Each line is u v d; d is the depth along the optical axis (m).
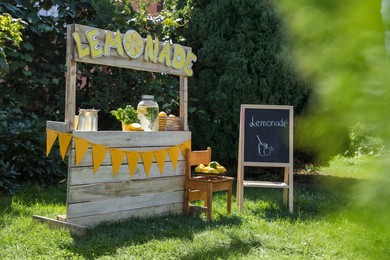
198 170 5.89
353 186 0.69
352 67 0.60
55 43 8.78
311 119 0.74
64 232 4.70
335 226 0.96
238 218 5.72
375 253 0.67
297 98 8.16
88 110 5.18
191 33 8.94
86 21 8.62
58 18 8.53
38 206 5.84
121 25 8.77
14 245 4.27
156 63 5.75
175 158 5.93
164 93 8.91
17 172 7.18
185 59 6.13
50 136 5.12
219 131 8.75
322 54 0.63
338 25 0.60
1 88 8.22
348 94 0.61
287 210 6.35
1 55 6.77
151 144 5.63
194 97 8.94
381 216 0.62
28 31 8.35
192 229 5.07
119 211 5.34
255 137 6.64
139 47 5.52
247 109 6.75
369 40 0.58
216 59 8.68
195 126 9.02
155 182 5.72
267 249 4.54
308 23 0.63
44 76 8.38
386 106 0.59
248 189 8.07
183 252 4.29
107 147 5.16
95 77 8.52
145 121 5.72
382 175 0.61
